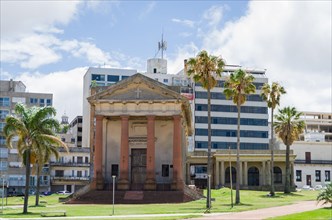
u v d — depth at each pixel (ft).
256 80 497.05
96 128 225.56
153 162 219.61
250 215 134.92
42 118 154.20
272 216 128.06
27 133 151.64
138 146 238.68
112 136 240.12
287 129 285.23
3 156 369.09
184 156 276.41
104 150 237.86
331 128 574.97
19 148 152.56
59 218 124.98
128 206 178.70
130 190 214.28
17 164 370.94
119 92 228.43
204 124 480.23
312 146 414.62
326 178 407.85
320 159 413.59
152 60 503.61
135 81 227.20
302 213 126.31
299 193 276.82
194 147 473.67
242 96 213.25
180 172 218.38
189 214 139.03
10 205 203.21
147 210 156.04
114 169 236.43
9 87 419.74
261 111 494.18
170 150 236.84
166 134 238.48
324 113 586.86
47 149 161.99
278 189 327.88
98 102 227.20
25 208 148.05
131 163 239.30
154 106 225.97
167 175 234.58
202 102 483.51
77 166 396.37
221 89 486.79
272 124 267.80
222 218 123.65
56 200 239.30
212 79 189.37
